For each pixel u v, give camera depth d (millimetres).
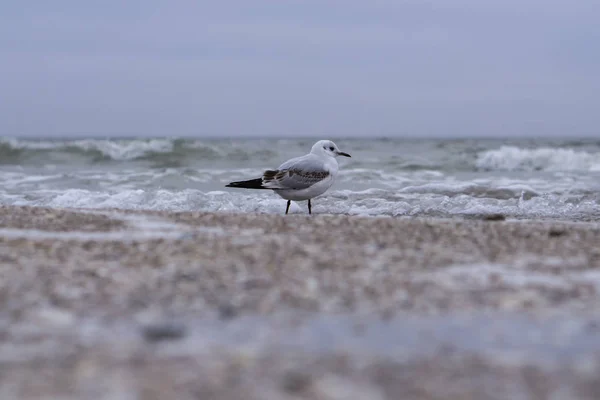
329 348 4289
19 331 4512
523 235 7926
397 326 4703
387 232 7961
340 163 22766
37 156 24250
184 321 4742
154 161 24375
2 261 6277
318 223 8594
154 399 3488
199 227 8352
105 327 4605
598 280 5906
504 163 23703
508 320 4840
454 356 4184
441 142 37625
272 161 24500
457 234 7891
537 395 3621
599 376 3881
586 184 17516
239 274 5879
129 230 8148
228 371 3877
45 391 3580
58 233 7922
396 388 3688
